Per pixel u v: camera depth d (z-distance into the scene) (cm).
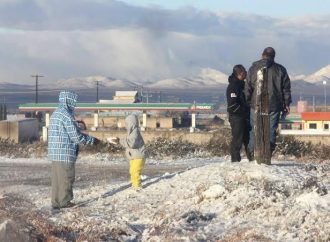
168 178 1318
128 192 1233
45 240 794
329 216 862
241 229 857
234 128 1368
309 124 5831
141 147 1273
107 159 2269
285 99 1266
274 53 1258
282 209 927
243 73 1356
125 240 833
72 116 1201
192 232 853
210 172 1232
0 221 821
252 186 1059
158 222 916
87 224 876
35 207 1108
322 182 1147
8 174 1842
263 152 1245
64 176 1180
